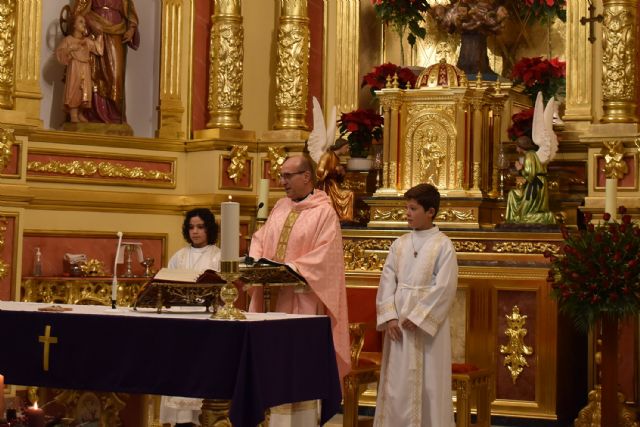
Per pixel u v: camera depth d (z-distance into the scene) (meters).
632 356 10.88
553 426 10.66
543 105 12.00
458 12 12.27
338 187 11.96
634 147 11.20
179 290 7.06
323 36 13.27
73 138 12.23
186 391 6.56
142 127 13.19
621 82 11.44
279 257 8.77
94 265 12.12
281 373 6.70
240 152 12.80
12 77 11.55
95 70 12.45
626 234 8.88
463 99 11.62
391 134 11.83
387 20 12.79
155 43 13.30
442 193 11.60
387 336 9.04
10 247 11.14
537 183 11.22
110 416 8.04
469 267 10.92
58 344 6.96
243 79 13.16
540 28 12.90
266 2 13.39
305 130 13.03
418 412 8.83
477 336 10.89
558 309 10.70
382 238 11.41
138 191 12.66
